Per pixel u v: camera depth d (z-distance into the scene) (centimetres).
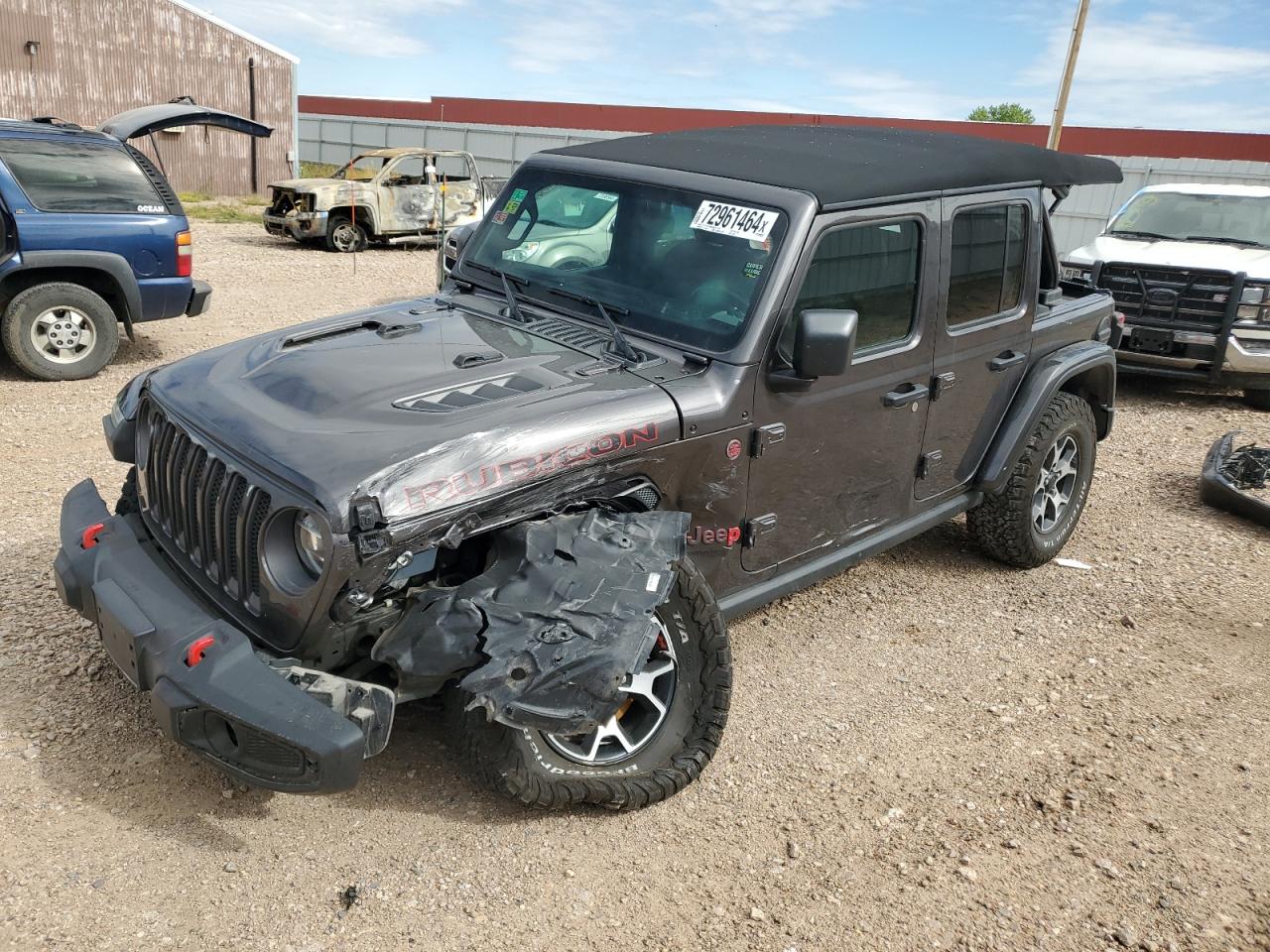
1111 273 955
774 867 325
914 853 336
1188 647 491
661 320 375
